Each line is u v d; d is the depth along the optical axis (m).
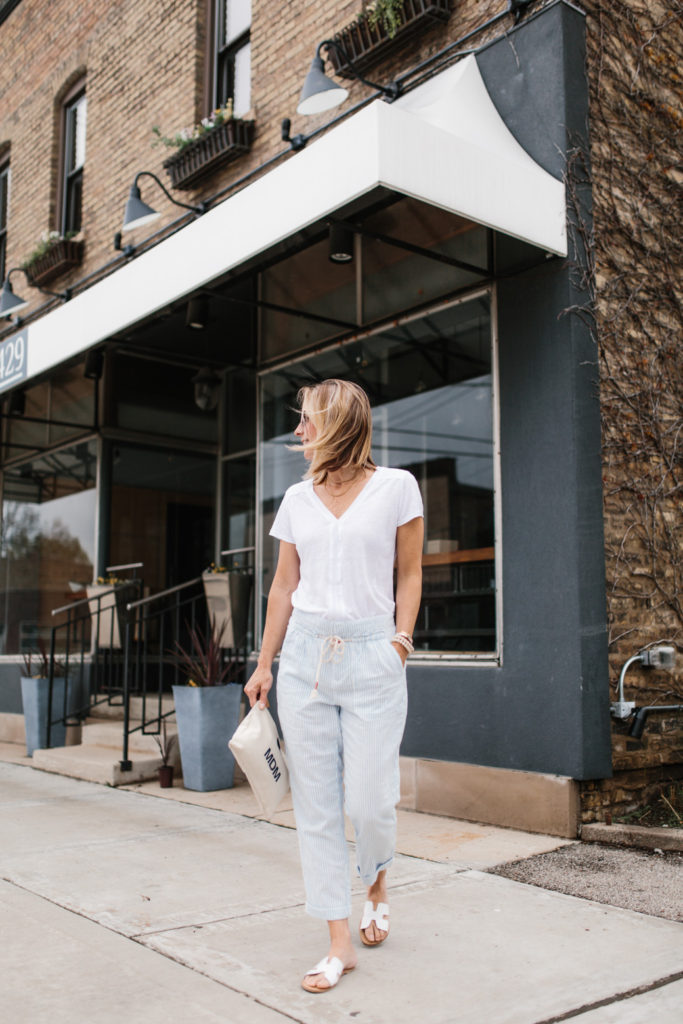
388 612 2.70
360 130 4.12
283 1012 2.45
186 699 6.00
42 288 9.45
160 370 8.93
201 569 8.96
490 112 5.03
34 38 10.20
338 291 6.59
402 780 5.24
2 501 9.83
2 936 3.07
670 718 4.91
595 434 4.71
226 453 8.87
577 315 4.72
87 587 8.07
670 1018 2.43
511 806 4.66
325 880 2.66
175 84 7.88
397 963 2.80
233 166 7.20
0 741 9.05
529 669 4.68
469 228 5.36
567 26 4.93
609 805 4.59
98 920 3.24
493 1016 2.42
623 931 3.11
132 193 6.69
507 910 3.35
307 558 2.72
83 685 7.72
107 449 8.53
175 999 2.53
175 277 5.41
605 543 4.70
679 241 5.41
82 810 5.31
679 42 5.62
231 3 7.67
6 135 10.66
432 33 5.69
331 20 6.41
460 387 5.42
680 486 5.15
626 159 5.17
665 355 5.19
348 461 2.72
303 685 2.68
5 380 7.31
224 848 4.36
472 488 5.28
